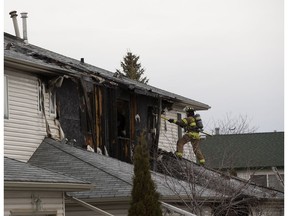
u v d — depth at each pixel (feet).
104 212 84.53
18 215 75.82
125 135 128.57
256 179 219.00
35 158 101.91
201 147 212.84
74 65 123.75
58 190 80.74
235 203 112.37
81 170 97.66
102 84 120.57
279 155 221.87
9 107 100.99
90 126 116.57
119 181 94.12
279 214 134.41
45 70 105.91
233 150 187.52
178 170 122.01
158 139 136.05
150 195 78.95
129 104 130.21
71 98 113.09
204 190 109.81
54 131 109.19
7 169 77.97
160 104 139.03
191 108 147.95
